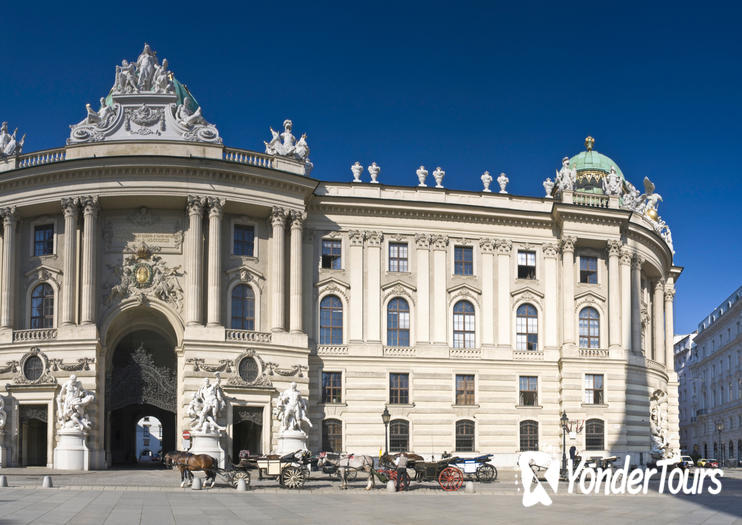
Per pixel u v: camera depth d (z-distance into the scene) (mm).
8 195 64688
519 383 71125
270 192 65688
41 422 64375
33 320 65062
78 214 63656
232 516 31281
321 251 69750
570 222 73438
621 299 74500
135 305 63500
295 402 61750
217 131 65875
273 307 64938
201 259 63312
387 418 59031
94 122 65125
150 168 62938
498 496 42219
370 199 70062
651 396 78688
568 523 30734
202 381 60688
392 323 70125
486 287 72000
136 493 40750
